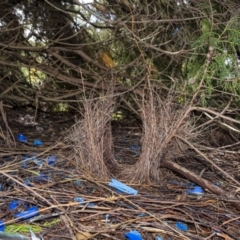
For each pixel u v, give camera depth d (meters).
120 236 2.09
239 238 2.14
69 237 2.07
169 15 4.37
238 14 3.71
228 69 3.50
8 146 3.61
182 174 2.89
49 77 5.21
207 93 3.86
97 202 2.43
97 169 2.89
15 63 5.18
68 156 3.28
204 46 3.84
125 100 4.51
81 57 5.39
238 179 3.09
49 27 5.41
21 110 5.62
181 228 2.21
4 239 1.98
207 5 3.96
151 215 2.28
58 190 2.56
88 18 5.38
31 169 2.94
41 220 2.22
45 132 4.55
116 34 4.96
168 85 4.49
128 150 3.81
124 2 4.59
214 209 2.47
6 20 5.29
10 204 2.39
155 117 2.95
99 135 2.95
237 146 3.93
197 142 3.59
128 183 2.82
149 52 4.73
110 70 4.62
